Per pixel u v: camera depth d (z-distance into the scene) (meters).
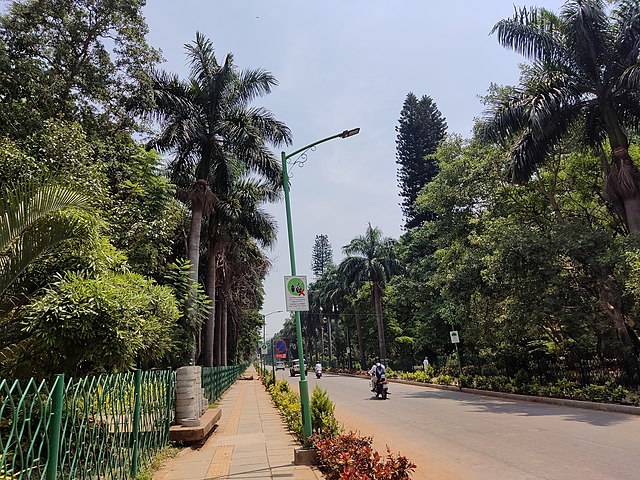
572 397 14.28
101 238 8.44
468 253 20.81
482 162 21.52
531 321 15.98
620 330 15.05
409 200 49.34
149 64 17.66
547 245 15.32
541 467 6.79
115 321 6.80
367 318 52.50
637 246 14.05
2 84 13.38
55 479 4.12
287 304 8.52
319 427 8.58
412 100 50.59
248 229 26.80
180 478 6.88
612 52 16.28
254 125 20.41
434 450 8.40
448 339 32.84
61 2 15.54
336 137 10.05
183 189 19.45
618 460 6.96
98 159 12.66
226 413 16.25
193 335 15.26
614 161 16.14
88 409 4.88
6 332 7.54
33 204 6.72
